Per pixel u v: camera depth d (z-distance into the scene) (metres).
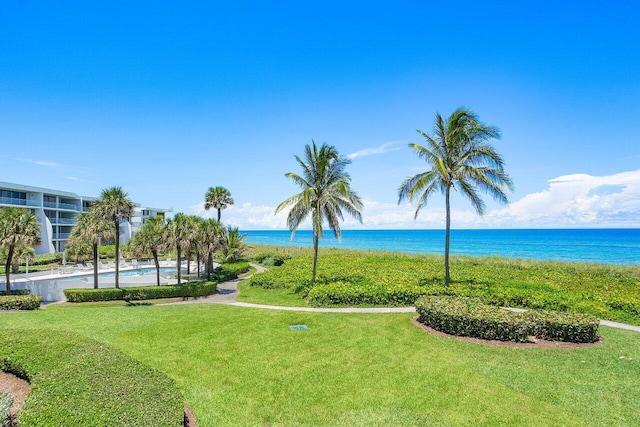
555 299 16.34
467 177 18.88
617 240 110.69
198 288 25.09
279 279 26.08
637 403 7.48
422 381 8.49
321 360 9.90
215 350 10.71
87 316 15.62
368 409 7.22
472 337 11.77
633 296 17.05
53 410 5.22
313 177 22.33
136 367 7.08
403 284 20.23
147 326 13.52
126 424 4.96
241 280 34.97
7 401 5.76
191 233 29.03
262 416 6.96
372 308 17.03
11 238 22.16
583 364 9.56
